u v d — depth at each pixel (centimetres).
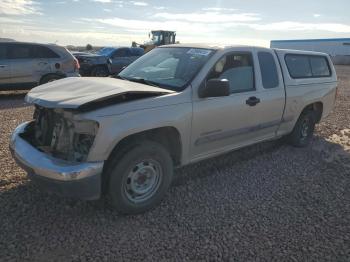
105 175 362
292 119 593
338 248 339
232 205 416
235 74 475
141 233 350
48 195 413
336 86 708
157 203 403
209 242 339
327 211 411
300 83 595
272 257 321
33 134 418
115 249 323
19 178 455
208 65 435
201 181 480
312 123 663
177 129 399
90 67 1784
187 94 409
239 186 470
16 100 1097
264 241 345
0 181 443
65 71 1191
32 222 359
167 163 397
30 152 357
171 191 445
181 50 486
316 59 664
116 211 389
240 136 493
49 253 313
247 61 500
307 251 332
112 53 1886
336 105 1177
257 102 498
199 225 369
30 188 429
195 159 443
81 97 342
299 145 648
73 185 331
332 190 471
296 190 466
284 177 509
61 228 352
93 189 342
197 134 427
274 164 560
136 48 1977
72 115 345
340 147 675
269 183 485
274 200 434
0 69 1076
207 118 430
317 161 584
